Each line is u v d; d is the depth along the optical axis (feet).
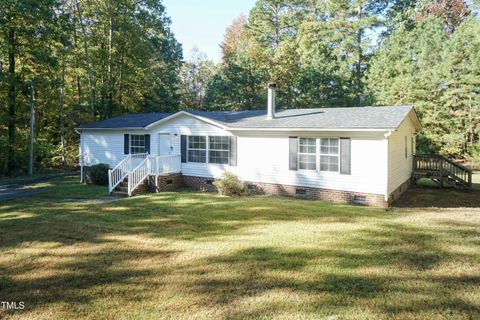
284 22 131.34
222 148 52.31
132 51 97.25
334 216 31.17
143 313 14.66
